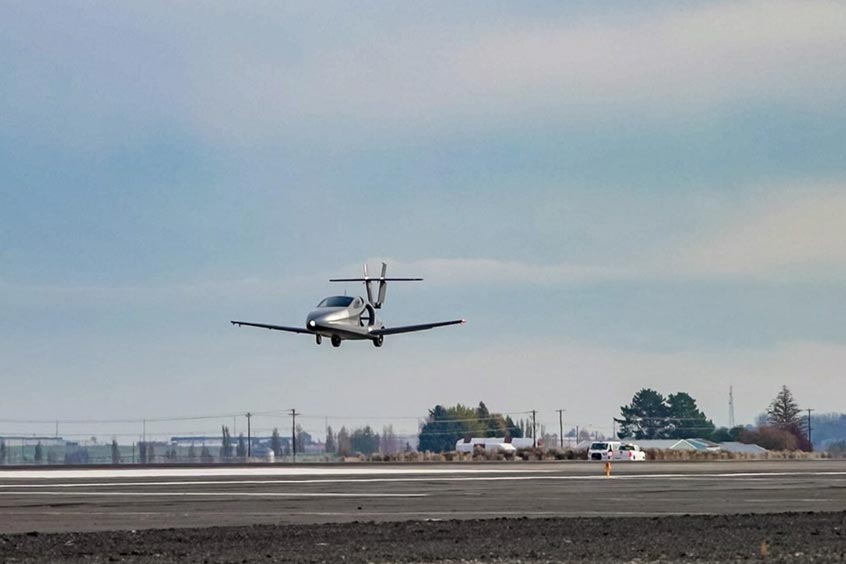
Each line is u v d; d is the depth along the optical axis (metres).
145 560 39.50
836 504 65.06
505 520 53.62
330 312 129.88
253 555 40.47
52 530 51.41
